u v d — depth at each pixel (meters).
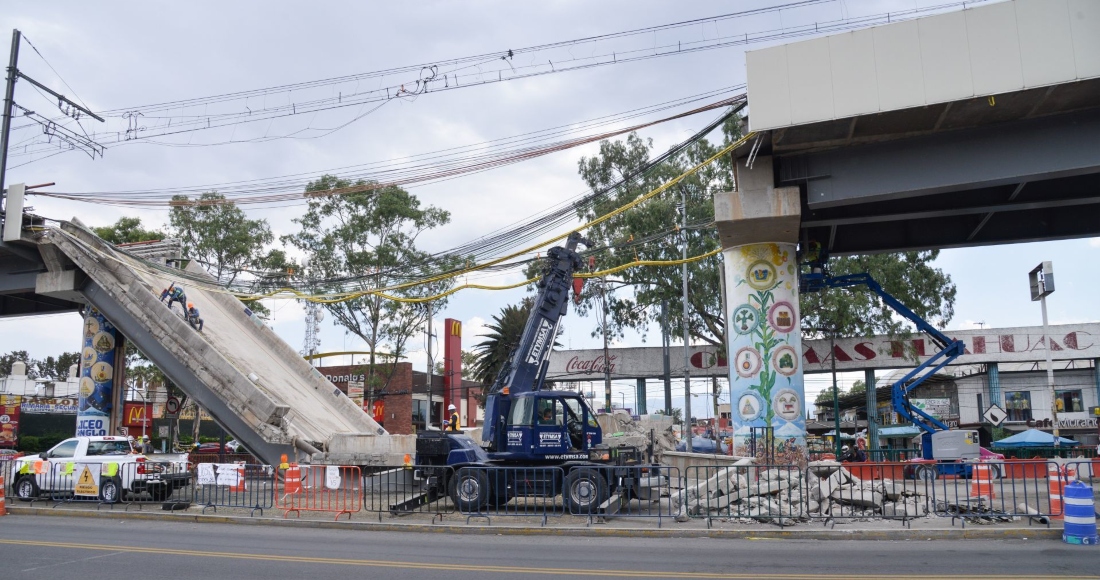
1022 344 46.22
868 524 14.80
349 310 43.50
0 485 18.19
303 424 28.19
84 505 19.36
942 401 57.88
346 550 12.59
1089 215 23.09
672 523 15.41
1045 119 17.67
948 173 18.31
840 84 17.41
